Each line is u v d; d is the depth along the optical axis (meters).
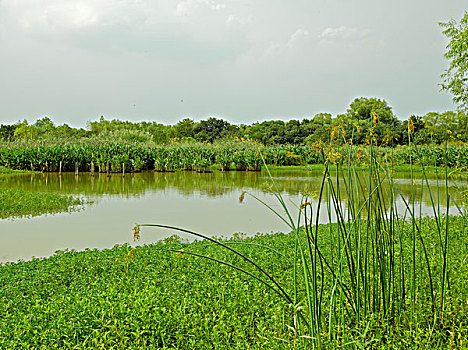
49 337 3.82
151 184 22.03
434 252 5.60
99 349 3.63
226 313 4.35
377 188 3.80
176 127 72.88
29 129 49.31
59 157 28.84
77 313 4.23
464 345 3.16
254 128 68.25
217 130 72.94
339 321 3.58
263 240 8.21
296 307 2.91
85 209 13.60
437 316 3.66
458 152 19.00
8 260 7.72
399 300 3.92
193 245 7.85
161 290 5.31
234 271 6.04
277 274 5.85
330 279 4.93
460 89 19.30
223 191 19.08
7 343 3.72
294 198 16.56
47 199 14.34
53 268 6.33
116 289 5.39
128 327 3.97
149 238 9.66
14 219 11.77
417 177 24.30
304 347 3.03
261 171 32.56
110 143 32.00
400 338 3.30
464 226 8.49
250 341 3.96
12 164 28.98
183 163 32.50
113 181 23.48
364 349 2.92
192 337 3.94
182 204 14.98
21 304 4.89
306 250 5.84
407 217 10.98
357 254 3.65
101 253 7.20
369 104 48.84
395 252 6.18
